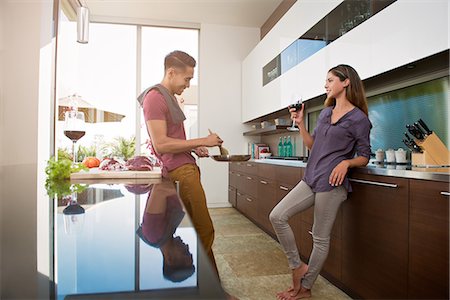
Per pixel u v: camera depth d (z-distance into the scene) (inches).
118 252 16.2
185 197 56.0
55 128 83.9
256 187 151.4
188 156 58.4
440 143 74.4
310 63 121.2
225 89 211.8
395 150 93.1
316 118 142.5
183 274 13.1
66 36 163.9
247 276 92.3
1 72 71.5
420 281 57.6
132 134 203.6
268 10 190.9
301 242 103.3
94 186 45.6
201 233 56.4
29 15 73.0
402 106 91.5
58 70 88.0
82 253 16.1
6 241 18.6
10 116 71.6
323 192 74.5
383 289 67.1
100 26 201.2
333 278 87.1
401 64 76.0
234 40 213.5
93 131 197.0
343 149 74.8
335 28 106.4
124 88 203.8
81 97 183.6
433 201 55.1
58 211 27.4
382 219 67.6
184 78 58.4
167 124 56.9
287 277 91.5
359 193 75.4
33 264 14.4
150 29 209.8
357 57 92.9
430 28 67.9
